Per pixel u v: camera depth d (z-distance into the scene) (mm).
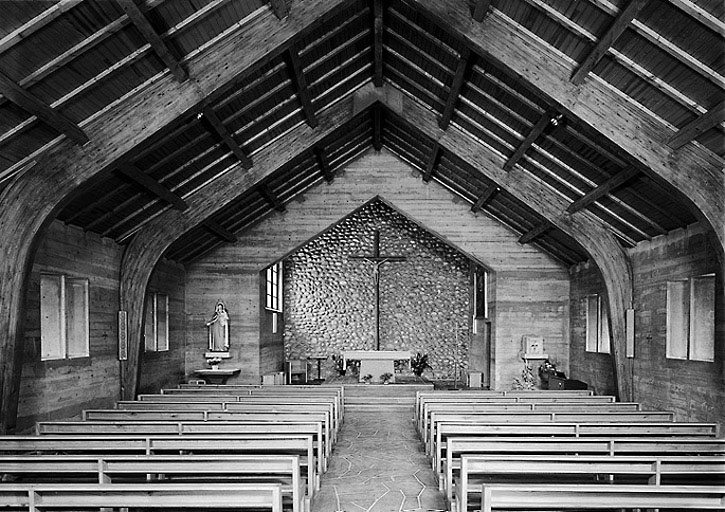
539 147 10609
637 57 6930
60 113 7137
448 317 19531
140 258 12156
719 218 7781
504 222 15906
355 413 14266
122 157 7938
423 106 11969
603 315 13969
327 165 14805
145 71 7508
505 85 9234
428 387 16516
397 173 16312
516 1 7355
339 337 19406
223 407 9578
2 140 6852
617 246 12141
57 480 6512
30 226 7797
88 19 5973
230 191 12133
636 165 8078
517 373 16234
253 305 16234
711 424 7340
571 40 7426
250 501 4789
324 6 7934
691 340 9789
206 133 9977
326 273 19547
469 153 12172
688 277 9914
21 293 7828
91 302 10820
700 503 4648
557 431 7352
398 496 7566
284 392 11914
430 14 8055
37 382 8898
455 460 6840
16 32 5594
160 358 14359
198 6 6918
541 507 4848
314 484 7598
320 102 11430
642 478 6551
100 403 11109
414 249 19594
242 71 7984
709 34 5977
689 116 7371
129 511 5777
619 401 12047
